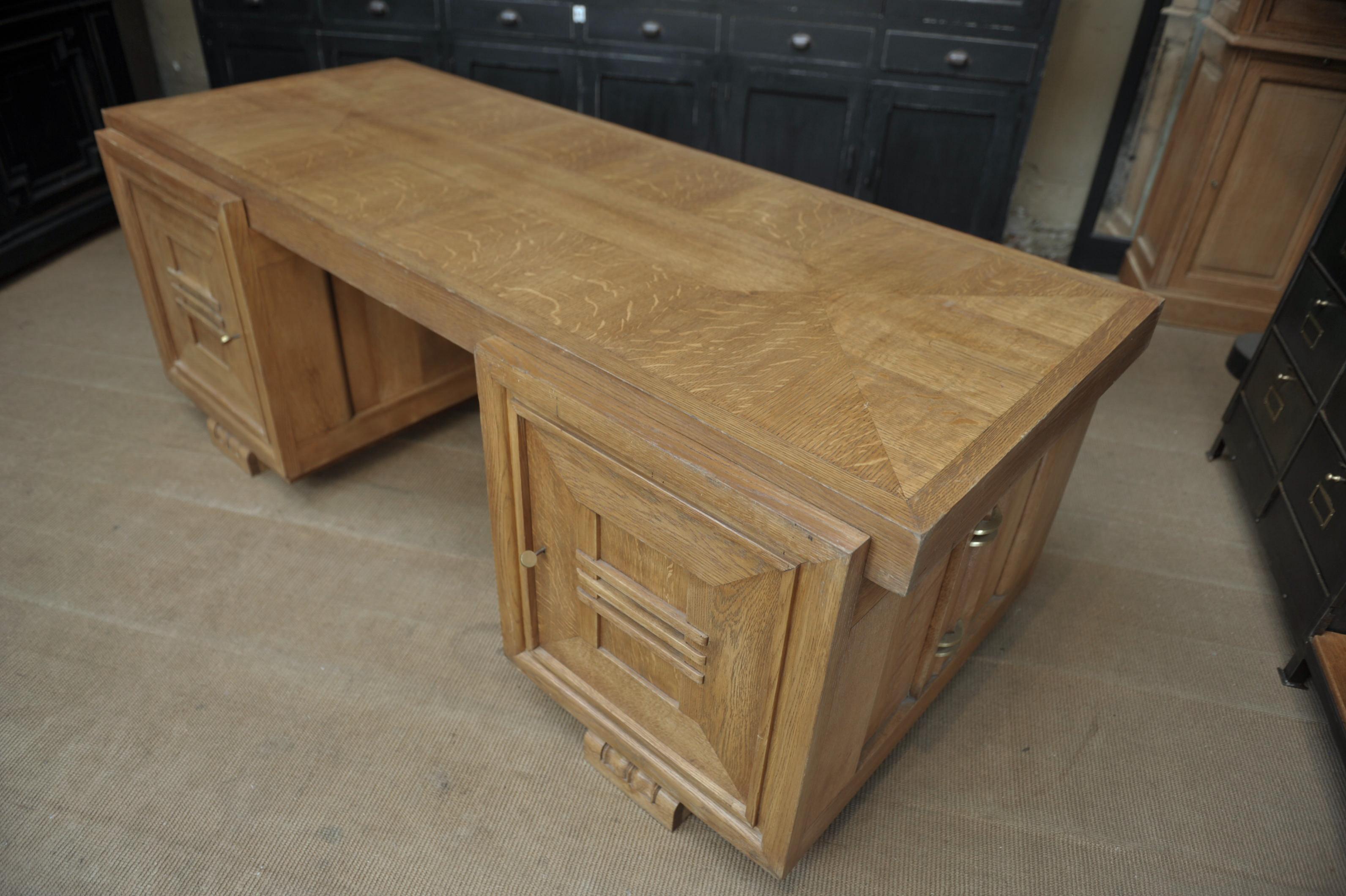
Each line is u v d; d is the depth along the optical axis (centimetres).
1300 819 147
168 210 179
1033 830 144
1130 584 194
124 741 150
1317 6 237
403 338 203
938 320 129
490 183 166
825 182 303
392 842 137
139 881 130
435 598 181
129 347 256
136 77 356
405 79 222
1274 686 171
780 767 115
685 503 107
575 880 134
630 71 294
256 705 157
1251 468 207
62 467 209
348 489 209
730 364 115
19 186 285
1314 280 193
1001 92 273
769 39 279
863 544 93
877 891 135
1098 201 323
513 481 130
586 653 140
